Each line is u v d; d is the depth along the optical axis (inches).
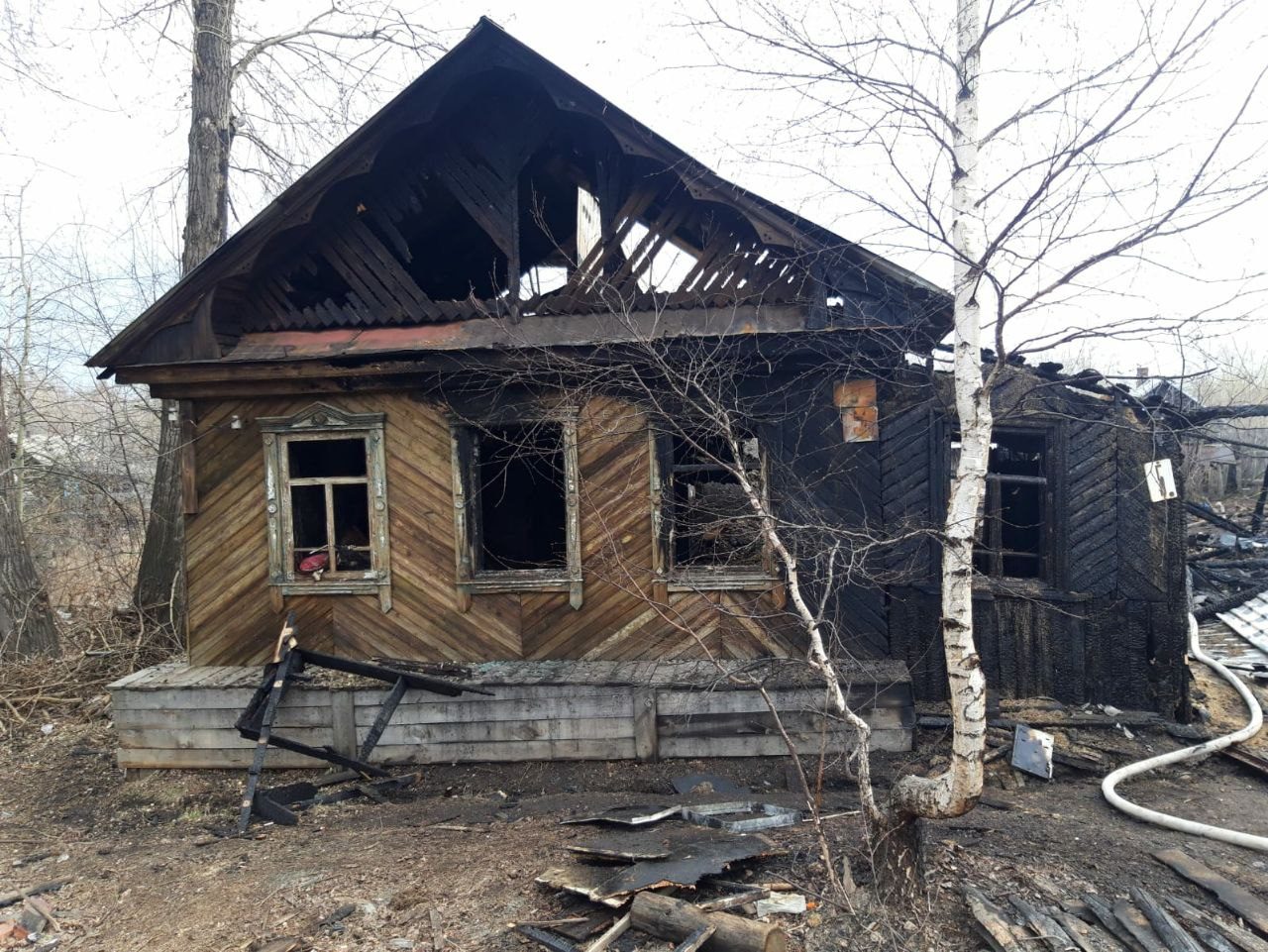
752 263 265.9
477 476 280.7
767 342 247.6
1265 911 152.2
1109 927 144.5
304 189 265.4
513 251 276.1
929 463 262.8
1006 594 273.7
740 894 150.5
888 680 241.3
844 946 136.9
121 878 192.7
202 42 437.4
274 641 283.6
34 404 565.3
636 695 249.3
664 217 270.7
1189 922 147.1
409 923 154.3
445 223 335.6
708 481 331.0
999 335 137.7
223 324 279.1
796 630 263.1
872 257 242.7
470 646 276.5
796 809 201.3
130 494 615.5
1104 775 239.3
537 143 274.5
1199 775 241.8
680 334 247.8
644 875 150.1
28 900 178.2
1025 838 185.8
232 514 284.0
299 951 146.7
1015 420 268.8
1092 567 274.2
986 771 239.0
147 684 267.7
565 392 263.1
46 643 386.3
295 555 285.7
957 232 149.7
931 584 265.1
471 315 278.8
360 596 280.7
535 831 198.1
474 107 278.1
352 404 279.3
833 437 261.1
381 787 247.6
